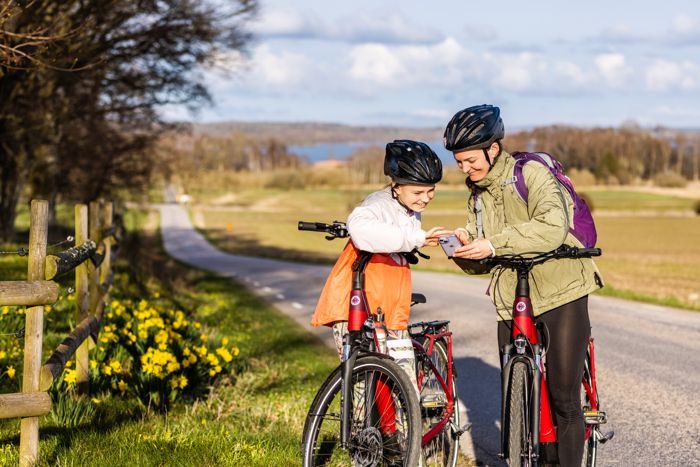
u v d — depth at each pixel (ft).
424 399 13.55
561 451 13.20
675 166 594.24
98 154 89.25
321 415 12.75
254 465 14.64
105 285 28.30
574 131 468.34
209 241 265.75
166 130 87.45
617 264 130.62
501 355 13.62
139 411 18.57
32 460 13.78
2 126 59.47
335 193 612.70
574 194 13.35
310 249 219.20
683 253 179.01
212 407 19.88
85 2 45.14
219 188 645.51
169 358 19.66
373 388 12.48
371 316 12.61
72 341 16.90
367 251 12.52
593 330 39.47
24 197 95.20
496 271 13.85
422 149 12.60
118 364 19.75
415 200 12.77
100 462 14.19
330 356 31.65
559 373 13.12
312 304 56.54
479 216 13.87
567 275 13.08
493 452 17.94
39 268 13.91
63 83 58.95
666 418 21.48
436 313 48.55
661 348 33.81
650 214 401.08
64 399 17.22
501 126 13.20
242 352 30.09
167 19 56.03
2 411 13.32
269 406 20.13
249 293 64.95
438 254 174.60
